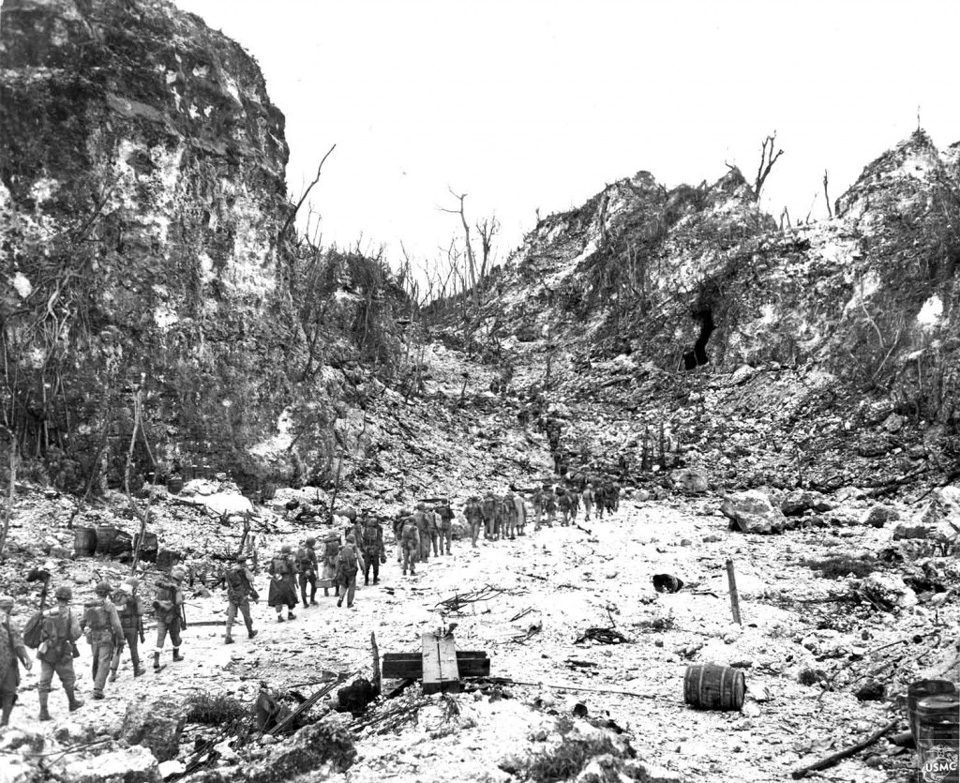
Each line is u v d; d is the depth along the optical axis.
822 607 20.19
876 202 57.84
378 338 57.75
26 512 26.73
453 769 9.53
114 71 35.91
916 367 43.97
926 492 36.97
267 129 43.91
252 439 37.50
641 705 13.21
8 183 32.75
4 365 30.25
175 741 11.06
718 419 51.31
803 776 10.43
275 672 15.05
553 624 18.06
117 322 33.81
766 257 59.06
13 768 9.12
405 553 24.41
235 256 39.22
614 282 69.81
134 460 32.94
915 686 10.01
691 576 23.45
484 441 51.53
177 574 16.22
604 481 37.94
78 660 15.91
